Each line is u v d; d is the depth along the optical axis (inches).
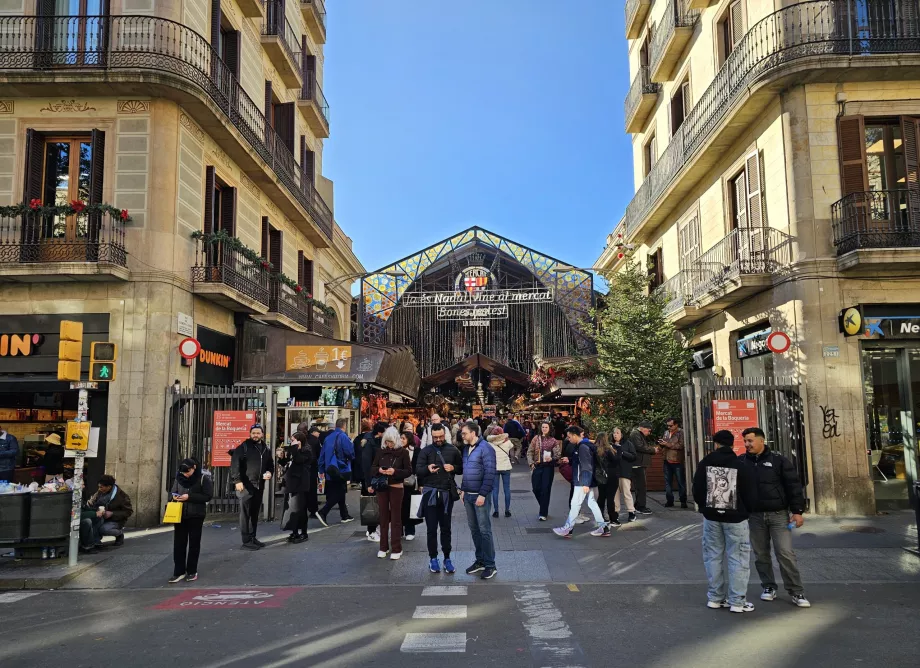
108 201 502.9
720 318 649.6
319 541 410.9
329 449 484.4
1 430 458.6
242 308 606.9
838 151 505.4
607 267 1151.0
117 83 490.6
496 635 229.5
